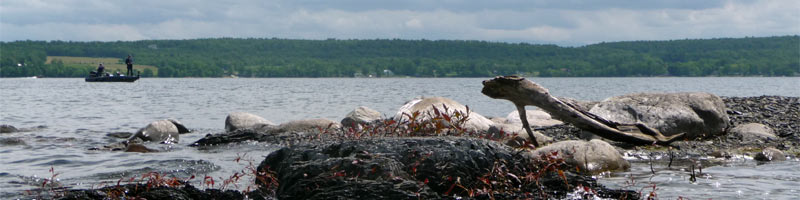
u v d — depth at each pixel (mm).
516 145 18375
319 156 11766
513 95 17984
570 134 22031
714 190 12406
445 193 11172
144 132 24141
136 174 14820
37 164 16859
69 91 104375
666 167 15789
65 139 24125
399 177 10820
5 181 13727
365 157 11312
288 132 24078
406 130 15961
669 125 20359
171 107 55500
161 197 10727
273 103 63625
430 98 24734
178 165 16172
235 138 23234
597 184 12297
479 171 11656
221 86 149875
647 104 21109
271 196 11453
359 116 28016
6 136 25266
